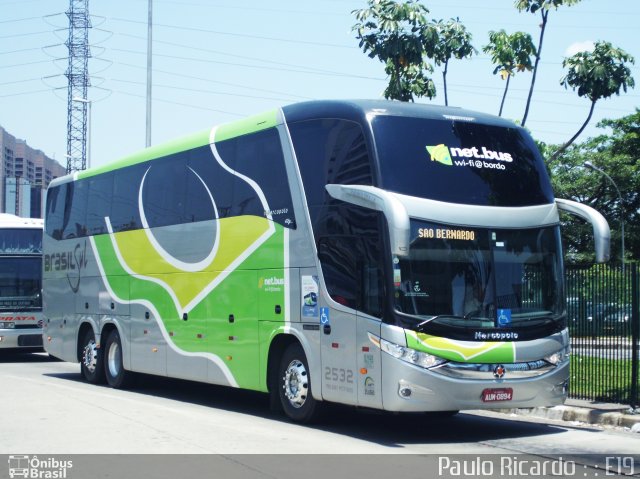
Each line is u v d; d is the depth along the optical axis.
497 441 10.80
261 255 12.56
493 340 10.53
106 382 18.05
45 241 20.66
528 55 16.84
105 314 17.48
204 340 13.94
